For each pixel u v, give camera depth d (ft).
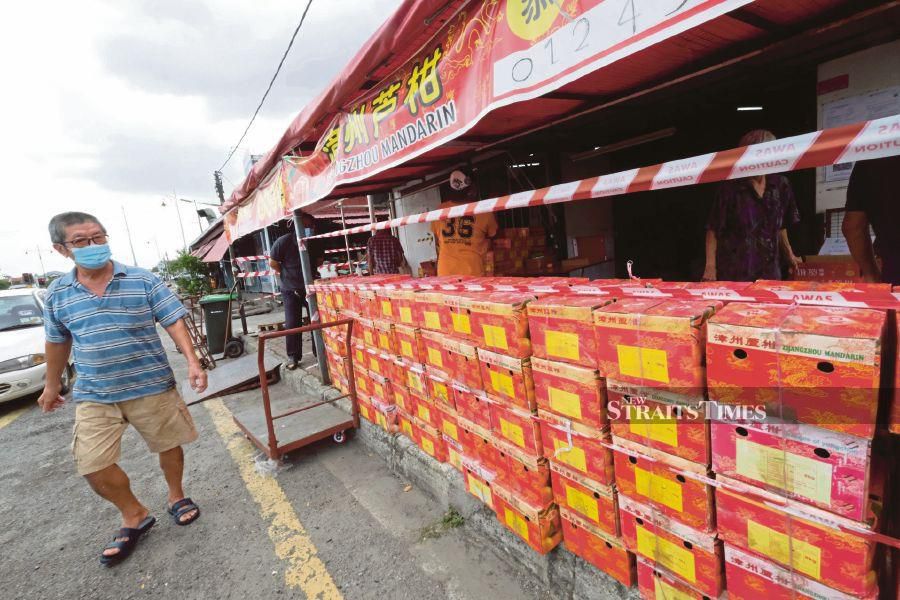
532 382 5.81
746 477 3.71
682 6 3.67
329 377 14.93
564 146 16.44
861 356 2.90
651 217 19.29
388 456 10.34
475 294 6.95
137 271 8.86
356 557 7.64
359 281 12.50
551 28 4.80
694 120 15.17
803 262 8.62
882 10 5.72
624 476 4.80
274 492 10.07
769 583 3.72
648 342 4.18
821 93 7.97
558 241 17.89
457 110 6.52
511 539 6.71
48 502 11.13
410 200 20.34
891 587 3.46
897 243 6.39
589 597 5.54
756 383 3.47
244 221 20.08
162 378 9.00
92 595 7.65
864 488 3.04
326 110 10.02
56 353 8.64
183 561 8.19
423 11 6.19
